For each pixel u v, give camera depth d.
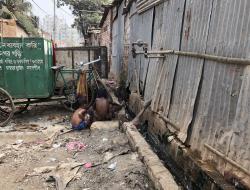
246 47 3.53
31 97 8.55
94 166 5.43
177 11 5.76
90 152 6.22
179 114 5.25
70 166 5.40
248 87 3.46
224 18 4.02
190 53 4.96
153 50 7.28
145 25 8.28
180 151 4.88
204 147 4.27
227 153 3.73
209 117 4.24
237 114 3.62
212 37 4.32
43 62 8.41
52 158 5.96
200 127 4.46
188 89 5.00
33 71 8.42
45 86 8.57
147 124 7.22
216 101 4.10
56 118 8.93
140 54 8.65
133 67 9.59
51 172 5.24
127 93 10.40
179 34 5.59
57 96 9.41
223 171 3.78
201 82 4.59
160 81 6.44
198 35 4.77
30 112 9.65
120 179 4.87
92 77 9.70
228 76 3.86
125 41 11.71
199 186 4.14
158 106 6.34
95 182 4.86
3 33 16.64
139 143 5.76
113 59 16.28
